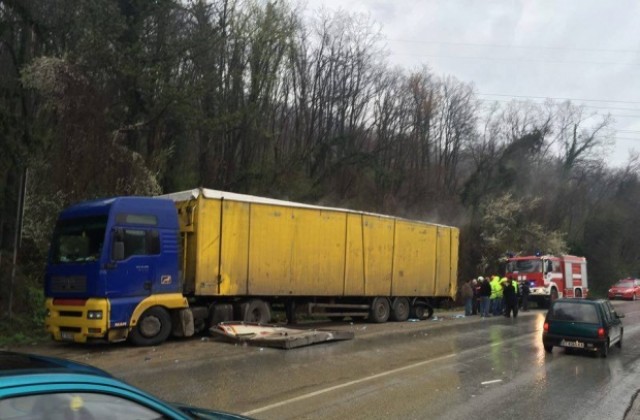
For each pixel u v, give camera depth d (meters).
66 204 16.12
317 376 9.59
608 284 53.50
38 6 16.59
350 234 18.66
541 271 30.92
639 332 19.52
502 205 38.69
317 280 17.45
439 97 41.53
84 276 11.94
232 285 14.94
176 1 20.61
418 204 37.19
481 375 10.23
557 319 13.51
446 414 7.29
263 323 15.77
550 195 47.75
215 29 21.50
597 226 54.97
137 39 18.66
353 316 19.44
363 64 35.72
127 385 2.80
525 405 7.95
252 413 7.04
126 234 12.29
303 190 29.41
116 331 12.00
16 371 2.48
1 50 18.45
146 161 19.94
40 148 15.57
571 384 9.67
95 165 16.44
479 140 48.38
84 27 16.78
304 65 33.38
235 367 10.23
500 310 26.16
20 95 16.39
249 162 27.80
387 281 19.98
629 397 8.75
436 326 19.11
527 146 45.00
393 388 8.79
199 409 3.91
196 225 14.23
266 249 15.91
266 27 25.08
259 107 26.62
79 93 16.20
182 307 13.40
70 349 12.22
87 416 2.58
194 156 26.02
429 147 42.34
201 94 20.11
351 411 7.26
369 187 34.78
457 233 23.36
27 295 15.56
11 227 16.34
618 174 61.88
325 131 33.78
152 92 18.78
